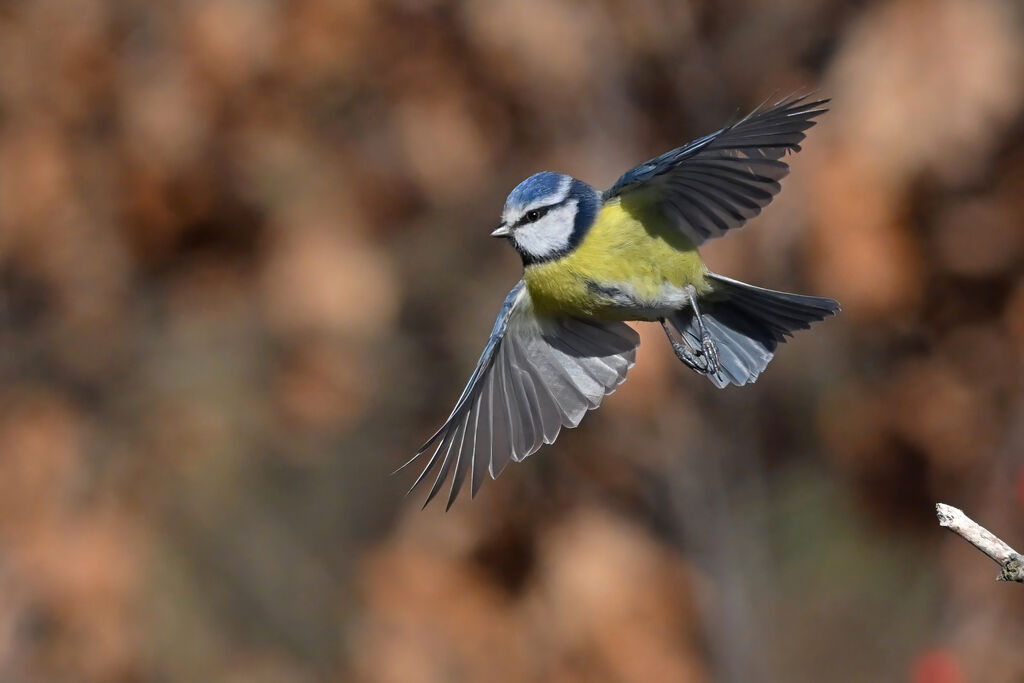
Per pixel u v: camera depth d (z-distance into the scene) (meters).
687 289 7.37
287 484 16.86
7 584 12.43
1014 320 11.30
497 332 7.44
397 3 11.52
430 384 13.20
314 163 12.01
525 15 11.50
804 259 11.04
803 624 14.92
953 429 11.86
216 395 14.05
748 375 7.45
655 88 12.10
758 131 6.28
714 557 12.04
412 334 13.05
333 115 11.98
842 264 10.83
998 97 10.45
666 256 7.31
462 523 11.48
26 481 12.69
